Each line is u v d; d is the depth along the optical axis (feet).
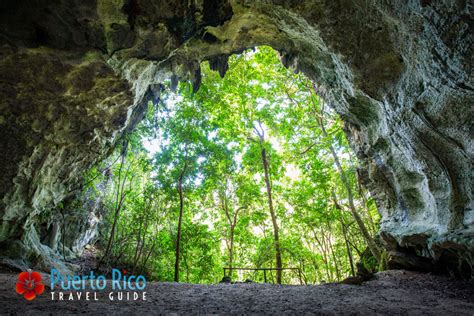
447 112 25.88
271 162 73.51
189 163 60.90
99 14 27.27
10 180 37.63
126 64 33.71
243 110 66.18
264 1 30.71
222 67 43.16
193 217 78.28
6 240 41.55
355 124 43.98
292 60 42.29
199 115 59.88
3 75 31.19
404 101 29.55
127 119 44.50
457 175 28.96
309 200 77.51
